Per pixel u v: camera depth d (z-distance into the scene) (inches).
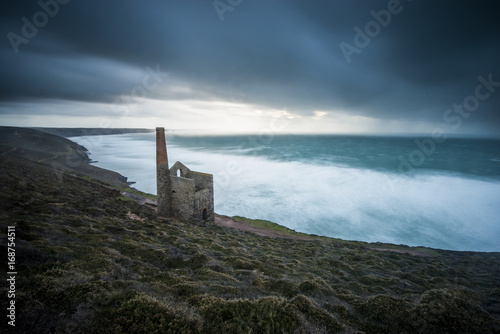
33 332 178.9
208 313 236.4
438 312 295.9
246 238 916.6
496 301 461.1
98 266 331.6
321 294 372.2
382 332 274.1
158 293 273.7
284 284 395.9
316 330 235.5
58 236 455.8
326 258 710.5
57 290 233.9
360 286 486.3
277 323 227.1
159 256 478.0
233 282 370.9
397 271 680.4
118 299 236.1
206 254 545.3
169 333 196.1
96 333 190.9
